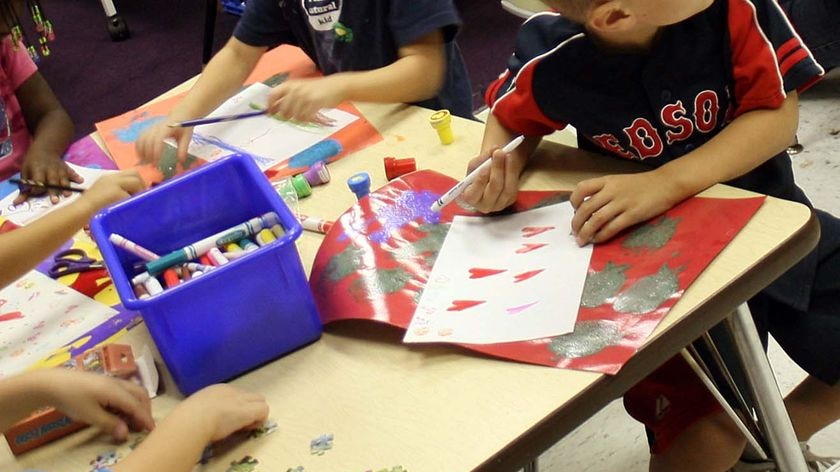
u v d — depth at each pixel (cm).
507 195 98
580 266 87
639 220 90
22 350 97
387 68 134
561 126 109
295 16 151
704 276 81
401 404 78
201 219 97
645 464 150
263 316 85
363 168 116
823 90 226
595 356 76
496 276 89
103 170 132
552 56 104
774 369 161
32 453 82
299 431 78
